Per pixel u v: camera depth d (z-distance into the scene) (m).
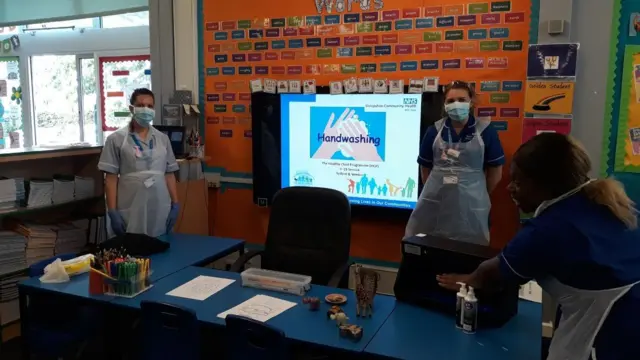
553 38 2.85
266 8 3.75
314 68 3.64
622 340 1.41
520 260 1.52
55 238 3.55
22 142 5.50
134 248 2.75
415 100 3.28
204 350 2.36
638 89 2.78
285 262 2.73
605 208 1.50
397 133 3.36
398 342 1.77
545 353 2.39
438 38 3.26
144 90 3.13
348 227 2.65
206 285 2.33
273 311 2.04
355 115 3.47
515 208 3.17
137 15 4.79
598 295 1.44
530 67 2.89
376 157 3.44
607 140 2.86
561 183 1.50
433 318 1.97
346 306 2.09
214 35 3.97
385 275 3.54
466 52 3.20
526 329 1.87
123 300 2.16
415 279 2.11
